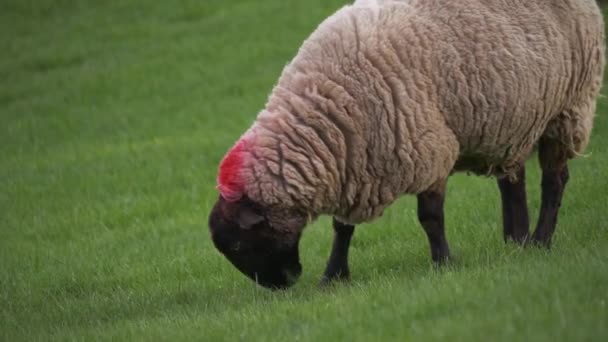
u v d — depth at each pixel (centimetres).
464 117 2855
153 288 3506
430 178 2833
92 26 10050
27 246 4450
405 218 4100
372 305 2445
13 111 7919
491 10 2905
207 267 3716
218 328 2570
